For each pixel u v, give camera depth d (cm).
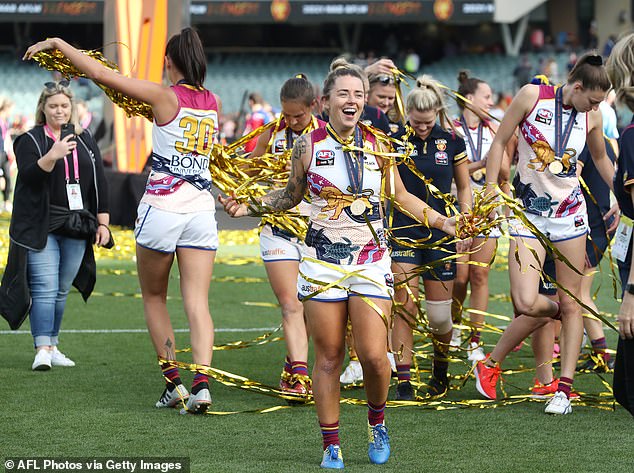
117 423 2192
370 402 1880
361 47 15825
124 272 4934
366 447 2009
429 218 1964
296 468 1845
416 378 2595
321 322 1830
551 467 1861
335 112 1827
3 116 7888
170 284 4562
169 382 2331
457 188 2678
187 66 2278
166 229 2262
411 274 2539
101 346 3158
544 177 2361
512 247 2402
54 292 2778
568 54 14288
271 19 14762
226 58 15038
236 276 4875
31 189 2702
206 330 2306
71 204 2750
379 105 2834
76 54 2217
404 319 2391
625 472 1831
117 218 6481
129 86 2230
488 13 14450
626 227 1572
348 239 1830
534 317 2406
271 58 15188
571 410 2353
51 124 2759
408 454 1952
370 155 1844
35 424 2177
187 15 6538
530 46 15588
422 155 2606
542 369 2498
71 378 2678
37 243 2703
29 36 15712
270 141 2556
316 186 1836
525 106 2352
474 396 2558
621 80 1572
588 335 2872
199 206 2295
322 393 1842
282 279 2539
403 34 15888
